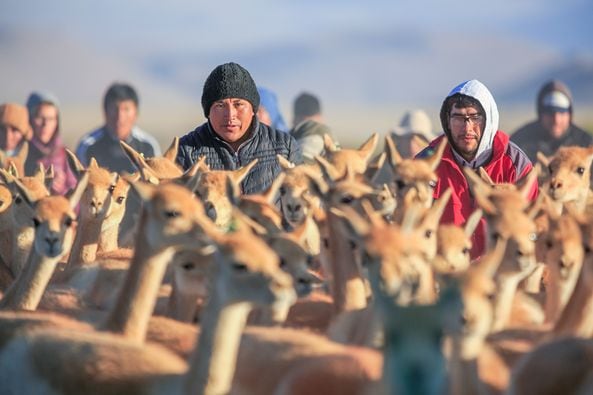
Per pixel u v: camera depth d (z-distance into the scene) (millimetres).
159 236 24438
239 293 21500
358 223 23734
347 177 31406
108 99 53719
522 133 55844
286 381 21984
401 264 23016
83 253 34844
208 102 35781
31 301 28344
